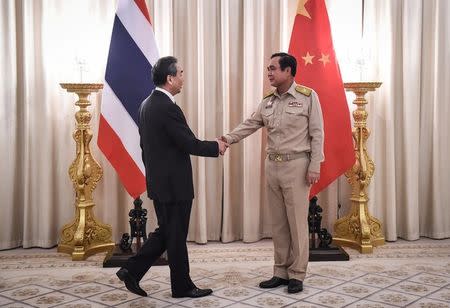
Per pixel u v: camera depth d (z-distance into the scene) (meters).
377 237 4.76
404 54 4.82
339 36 4.81
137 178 4.29
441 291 3.54
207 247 4.73
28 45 4.60
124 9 4.28
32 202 4.73
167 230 3.38
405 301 3.35
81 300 3.41
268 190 3.69
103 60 4.71
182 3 4.78
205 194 4.84
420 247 4.70
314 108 3.54
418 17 4.79
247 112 4.76
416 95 4.85
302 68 4.37
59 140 4.72
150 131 3.34
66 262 4.29
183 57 4.81
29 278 3.88
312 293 3.52
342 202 4.96
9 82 4.60
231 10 4.80
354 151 4.42
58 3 4.64
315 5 4.39
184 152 3.37
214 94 4.84
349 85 4.42
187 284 3.44
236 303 3.35
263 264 4.20
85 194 4.53
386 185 4.89
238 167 4.93
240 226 4.97
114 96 4.27
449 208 5.03
